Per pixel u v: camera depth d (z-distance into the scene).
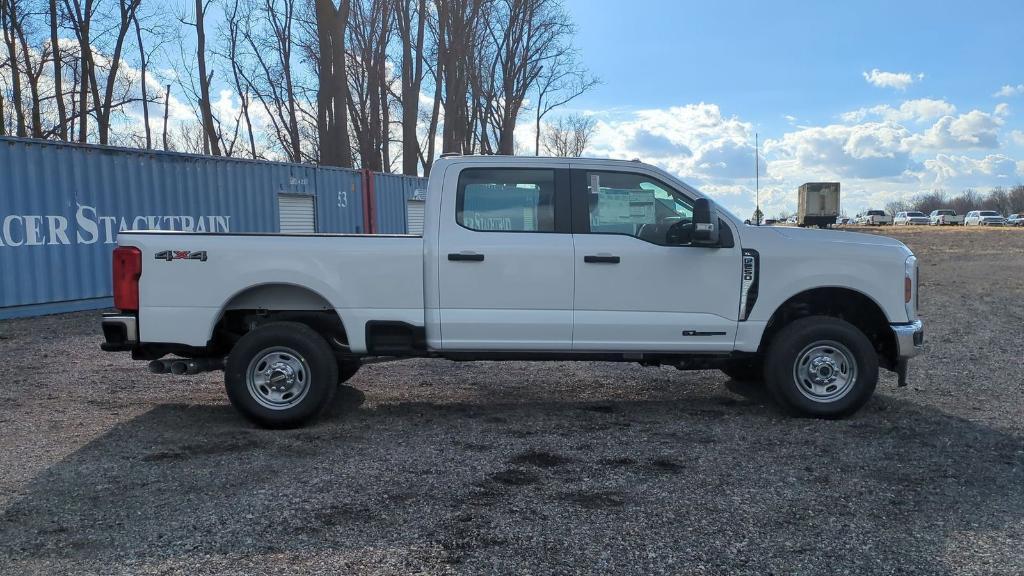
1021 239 39.53
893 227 69.06
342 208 19.55
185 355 5.82
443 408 6.41
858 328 6.29
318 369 5.61
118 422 5.91
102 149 12.71
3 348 9.12
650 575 3.29
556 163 5.80
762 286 5.71
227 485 4.43
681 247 5.70
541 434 5.58
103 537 3.67
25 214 11.47
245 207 15.98
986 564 3.41
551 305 5.67
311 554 3.48
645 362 5.96
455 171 5.76
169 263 5.57
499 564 3.39
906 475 4.61
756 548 3.57
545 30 47.50
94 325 10.96
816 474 4.63
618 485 4.44
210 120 32.12
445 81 39.09
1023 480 4.52
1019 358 8.55
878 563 3.42
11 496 4.25
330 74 26.97
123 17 29.67
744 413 6.18
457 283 5.64
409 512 4.00
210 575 3.27
